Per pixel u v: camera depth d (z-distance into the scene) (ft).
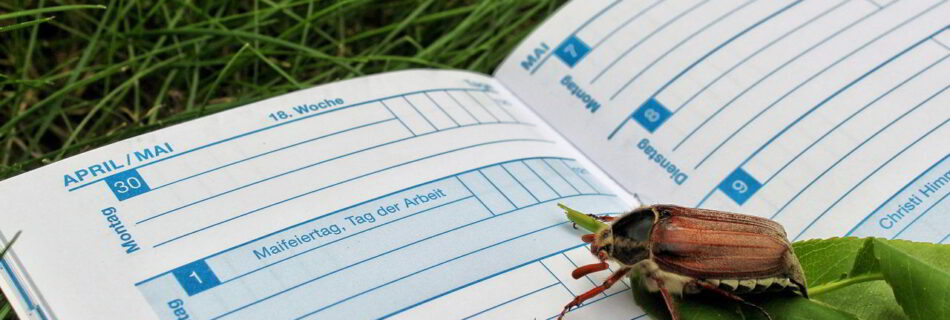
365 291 0.81
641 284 0.82
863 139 0.89
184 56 1.02
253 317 0.79
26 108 1.00
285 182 0.86
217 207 0.84
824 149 0.89
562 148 0.95
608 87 0.96
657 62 0.96
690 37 0.97
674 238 0.81
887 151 0.88
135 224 0.82
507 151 0.91
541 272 0.83
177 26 1.05
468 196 0.87
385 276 0.82
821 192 0.88
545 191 0.89
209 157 0.87
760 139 0.91
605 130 0.95
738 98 0.93
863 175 0.88
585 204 0.89
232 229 0.83
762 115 0.92
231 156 0.87
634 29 0.98
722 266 0.80
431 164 0.89
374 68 1.06
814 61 0.94
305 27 1.05
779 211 0.88
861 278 0.82
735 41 0.96
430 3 1.09
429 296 0.81
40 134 0.97
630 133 0.94
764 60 0.95
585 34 0.99
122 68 0.99
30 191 0.83
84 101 1.01
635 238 0.81
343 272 0.81
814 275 0.83
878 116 0.90
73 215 0.82
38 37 1.04
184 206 0.84
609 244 0.82
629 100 0.95
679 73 0.95
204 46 1.04
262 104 0.90
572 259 0.84
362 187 0.86
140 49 1.03
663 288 0.81
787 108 0.92
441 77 0.97
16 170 0.93
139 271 0.80
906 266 0.79
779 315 0.80
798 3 0.97
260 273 0.81
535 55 0.99
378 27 1.11
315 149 0.88
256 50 1.00
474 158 0.90
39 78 1.01
